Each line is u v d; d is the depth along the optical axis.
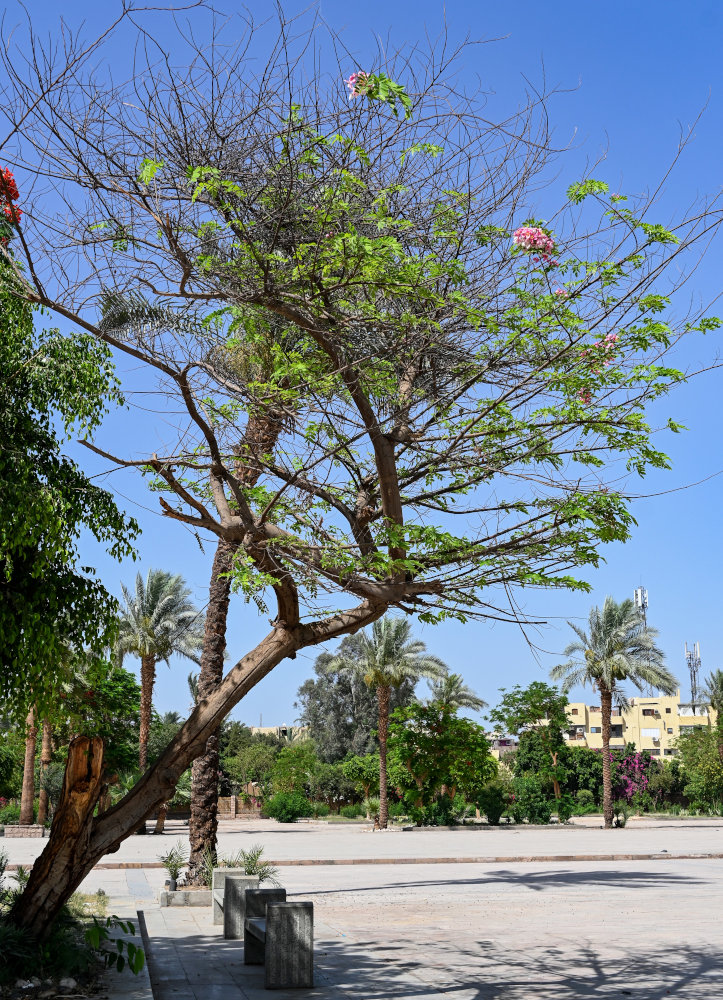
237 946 10.35
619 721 107.12
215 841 14.70
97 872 20.73
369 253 6.31
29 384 10.73
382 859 23.53
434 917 13.38
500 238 6.84
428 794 44.81
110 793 38.41
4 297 10.08
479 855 25.52
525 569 7.28
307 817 51.91
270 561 7.45
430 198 6.86
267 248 6.78
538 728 57.47
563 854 25.69
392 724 45.28
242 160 6.51
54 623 11.10
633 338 6.64
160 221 6.49
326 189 6.49
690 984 8.51
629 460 7.22
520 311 6.67
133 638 37.62
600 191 6.50
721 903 15.03
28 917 7.39
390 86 6.11
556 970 9.25
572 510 6.88
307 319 6.99
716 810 63.34
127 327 6.70
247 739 75.06
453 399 7.34
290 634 7.80
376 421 7.50
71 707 15.59
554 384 6.96
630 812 64.38
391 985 8.47
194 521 7.35
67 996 6.75
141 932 10.95
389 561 7.14
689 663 103.94
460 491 8.18
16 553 10.50
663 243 6.43
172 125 6.40
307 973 8.36
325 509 8.27
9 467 10.23
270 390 7.20
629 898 15.74
